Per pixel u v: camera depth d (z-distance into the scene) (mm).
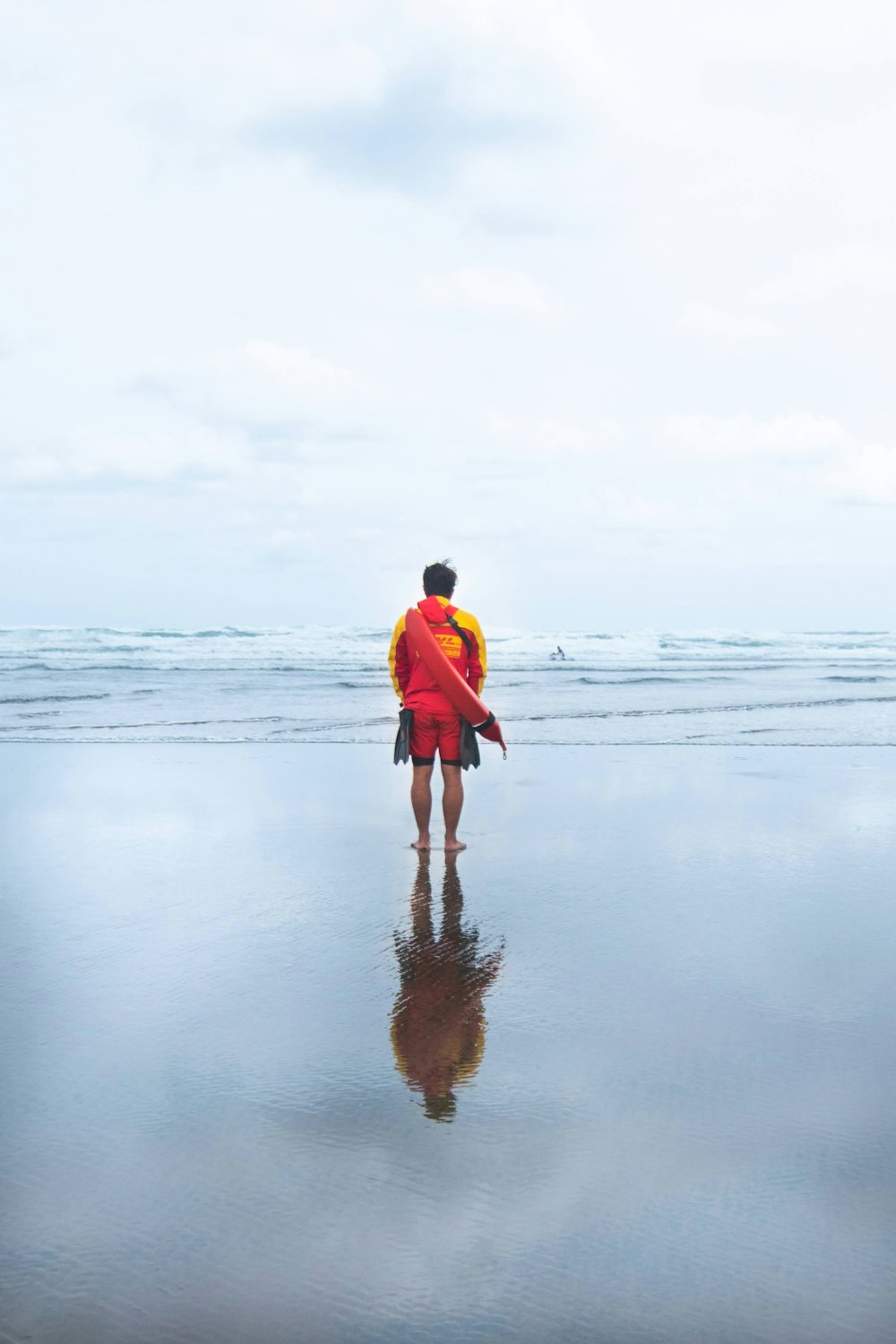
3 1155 2160
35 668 24531
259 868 5098
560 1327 1620
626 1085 2518
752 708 15039
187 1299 1691
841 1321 1629
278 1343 1593
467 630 5703
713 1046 2777
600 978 3396
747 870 5027
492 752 10000
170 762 9211
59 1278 1744
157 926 4051
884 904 4371
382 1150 2178
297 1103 2420
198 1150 2182
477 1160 2133
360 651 34562
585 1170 2092
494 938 3879
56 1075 2586
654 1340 1590
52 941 3834
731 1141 2213
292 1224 1900
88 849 5539
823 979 3363
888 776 8328
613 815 6578
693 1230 1871
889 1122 2305
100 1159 2143
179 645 36125
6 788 7641
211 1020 3004
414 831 6129
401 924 4086
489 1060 2684
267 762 9188
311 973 3461
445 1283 1729
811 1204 1954
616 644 44625
